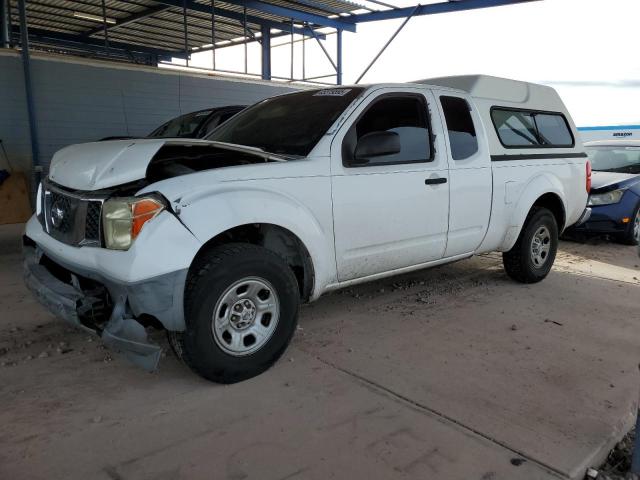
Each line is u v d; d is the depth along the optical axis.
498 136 5.18
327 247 3.84
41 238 3.67
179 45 19.66
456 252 4.87
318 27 16.94
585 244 8.36
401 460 2.66
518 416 3.08
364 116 4.15
